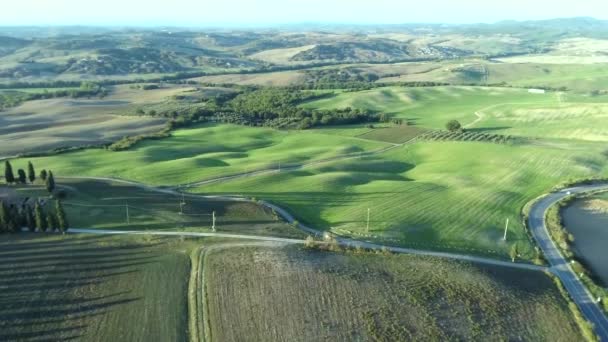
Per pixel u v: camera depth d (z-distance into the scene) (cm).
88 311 6222
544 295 6994
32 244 8006
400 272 7319
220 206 10194
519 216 10044
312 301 6462
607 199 11200
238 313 6209
